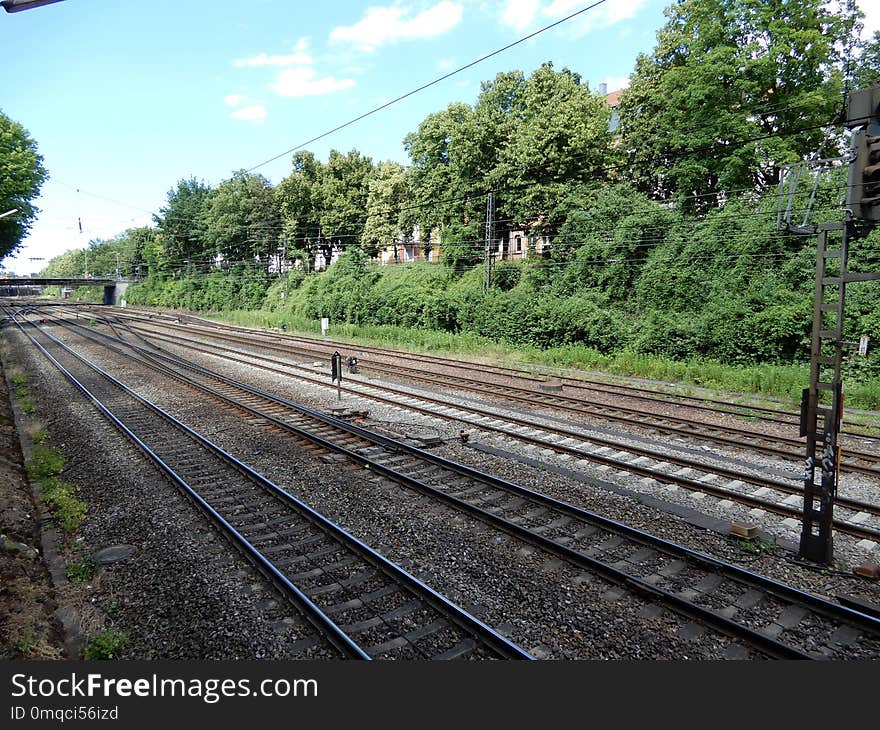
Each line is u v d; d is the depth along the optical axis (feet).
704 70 83.76
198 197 248.11
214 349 98.68
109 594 20.98
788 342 67.21
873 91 19.07
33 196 135.74
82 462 36.55
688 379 66.90
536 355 85.15
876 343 60.85
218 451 36.86
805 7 80.89
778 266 74.33
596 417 48.52
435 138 129.80
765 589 20.56
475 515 26.89
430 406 52.24
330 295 145.18
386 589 20.67
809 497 22.68
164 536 25.45
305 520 26.84
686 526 26.02
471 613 19.15
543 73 110.73
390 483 31.53
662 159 100.53
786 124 85.15
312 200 183.83
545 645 17.56
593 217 96.07
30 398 58.34
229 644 17.83
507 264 112.78
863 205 19.70
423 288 123.85
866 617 18.11
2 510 27.02
